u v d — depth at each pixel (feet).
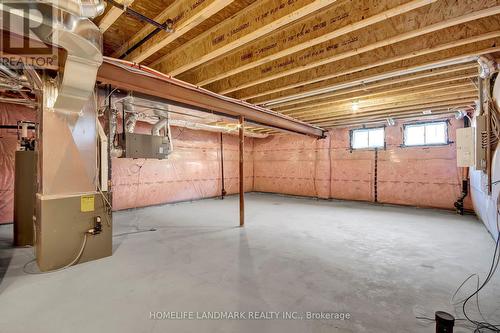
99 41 6.00
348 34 8.27
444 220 15.76
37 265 8.53
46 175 8.14
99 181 9.32
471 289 7.06
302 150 26.96
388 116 19.07
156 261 9.04
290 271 8.23
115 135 14.06
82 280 7.53
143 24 7.99
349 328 5.34
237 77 11.72
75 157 8.68
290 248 10.52
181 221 15.48
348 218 16.42
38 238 8.30
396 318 5.70
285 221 15.53
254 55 9.03
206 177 25.58
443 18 6.58
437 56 8.99
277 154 29.12
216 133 26.73
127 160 19.22
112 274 7.94
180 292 6.84
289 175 28.02
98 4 5.13
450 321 4.52
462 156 11.53
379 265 8.75
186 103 12.66
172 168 22.45
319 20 7.34
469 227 14.02
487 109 9.46
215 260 9.16
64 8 4.72
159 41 7.58
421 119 19.62
